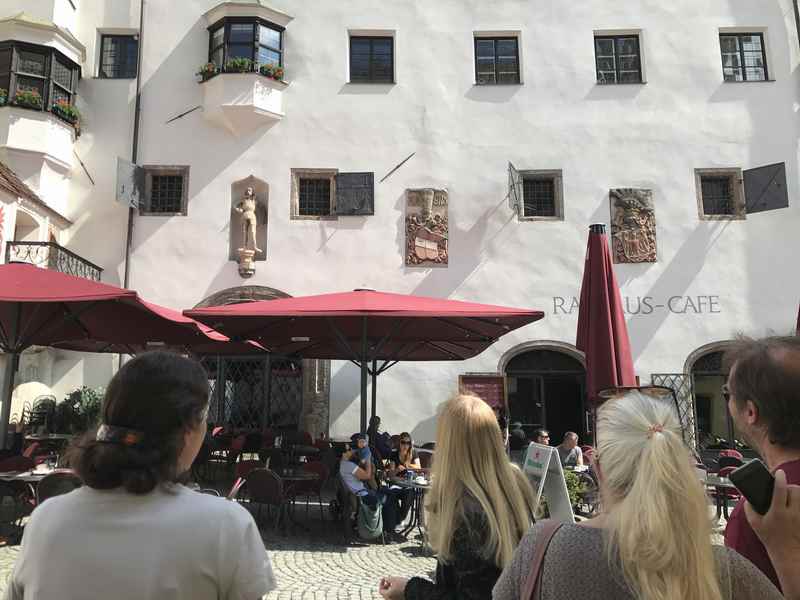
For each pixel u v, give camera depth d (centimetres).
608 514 153
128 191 1459
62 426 1360
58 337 963
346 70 1588
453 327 979
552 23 1614
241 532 159
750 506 161
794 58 1582
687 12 1611
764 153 1545
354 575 666
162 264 1499
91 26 1616
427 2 1620
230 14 1551
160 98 1575
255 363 1512
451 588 222
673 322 1466
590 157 1552
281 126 1560
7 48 1477
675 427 155
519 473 258
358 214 1509
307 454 1305
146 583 147
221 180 1537
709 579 135
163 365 171
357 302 837
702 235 1505
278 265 1500
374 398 1156
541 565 148
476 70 1619
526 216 1550
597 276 1031
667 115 1566
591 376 992
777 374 181
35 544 155
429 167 1546
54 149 1485
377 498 814
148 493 156
